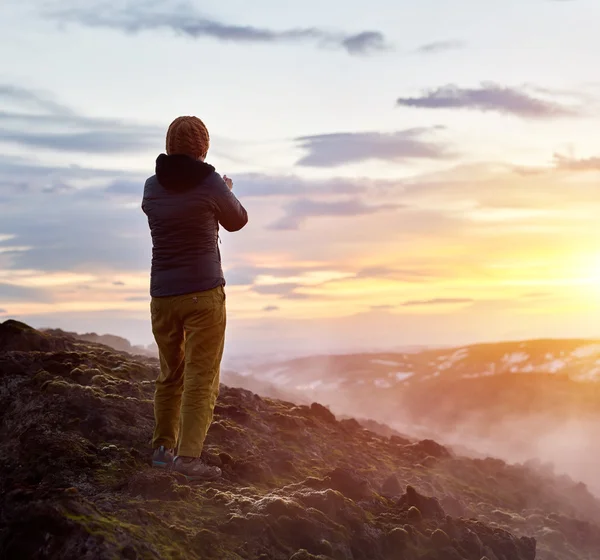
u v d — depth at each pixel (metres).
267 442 7.59
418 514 6.22
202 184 5.50
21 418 6.45
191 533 4.90
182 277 5.55
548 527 7.87
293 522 5.36
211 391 5.78
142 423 6.60
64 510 4.43
